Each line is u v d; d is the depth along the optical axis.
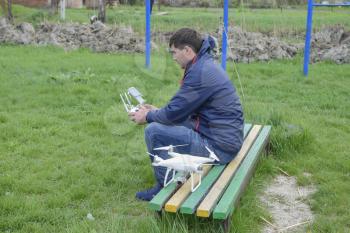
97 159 6.37
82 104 8.88
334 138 7.42
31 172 5.89
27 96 9.23
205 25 21.00
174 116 4.80
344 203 5.27
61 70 11.87
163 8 33.16
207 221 4.40
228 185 4.64
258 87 10.84
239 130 4.98
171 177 5.00
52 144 6.84
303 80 11.60
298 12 28.16
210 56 4.93
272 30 19.06
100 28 16.78
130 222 4.73
